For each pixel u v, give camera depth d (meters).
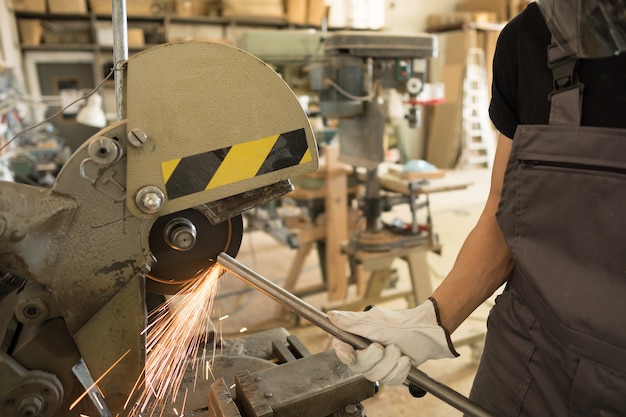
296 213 2.73
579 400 0.72
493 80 0.86
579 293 0.71
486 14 6.12
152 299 0.94
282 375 0.81
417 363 0.79
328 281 2.52
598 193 0.68
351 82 1.94
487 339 0.94
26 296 0.64
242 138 0.65
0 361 0.63
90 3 4.87
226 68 0.63
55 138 3.55
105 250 0.62
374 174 2.13
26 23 4.69
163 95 0.61
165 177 0.62
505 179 0.81
